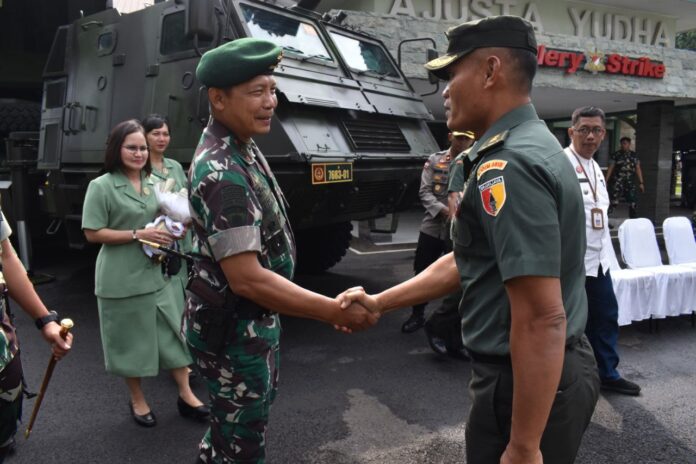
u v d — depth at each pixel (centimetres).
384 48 591
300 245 637
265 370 184
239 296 177
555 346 125
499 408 142
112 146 299
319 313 174
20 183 603
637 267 491
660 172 1111
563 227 134
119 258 292
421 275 190
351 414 317
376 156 444
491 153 138
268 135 390
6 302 192
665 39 1097
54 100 550
